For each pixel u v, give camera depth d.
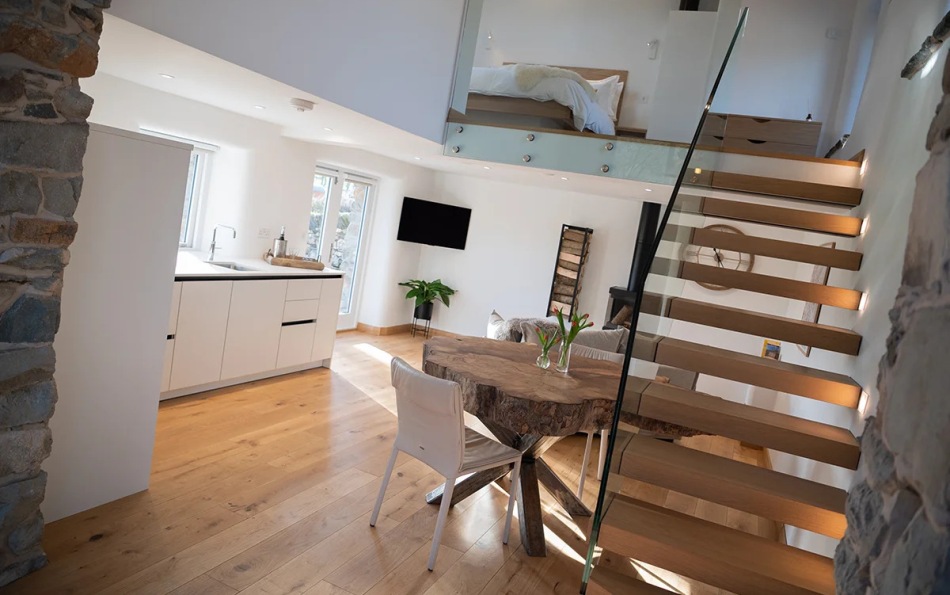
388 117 4.40
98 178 2.65
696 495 2.44
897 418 1.49
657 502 4.25
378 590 2.66
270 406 4.74
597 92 6.72
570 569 3.12
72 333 2.68
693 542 2.34
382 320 8.23
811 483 2.53
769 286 3.26
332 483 3.60
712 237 3.46
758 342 6.84
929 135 1.62
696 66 5.59
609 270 8.00
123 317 2.87
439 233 8.30
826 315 4.03
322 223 7.33
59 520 2.79
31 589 2.33
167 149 2.90
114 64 3.77
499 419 2.97
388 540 3.08
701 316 3.11
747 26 6.52
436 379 2.80
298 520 3.13
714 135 3.89
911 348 1.47
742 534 2.47
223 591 2.49
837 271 4.00
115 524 2.84
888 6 4.36
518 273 8.42
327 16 3.68
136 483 3.14
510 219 8.41
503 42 7.56
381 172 7.55
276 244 5.88
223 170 5.66
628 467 2.50
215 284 4.60
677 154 4.85
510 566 3.04
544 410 2.88
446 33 4.93
